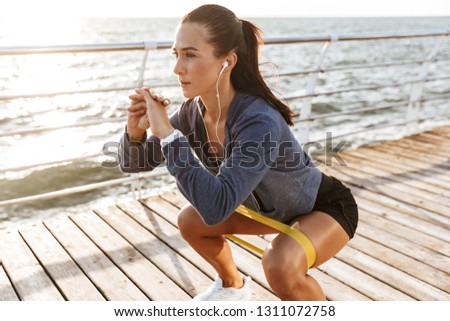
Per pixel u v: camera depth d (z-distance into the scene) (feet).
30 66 99.40
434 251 9.75
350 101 57.57
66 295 8.14
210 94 5.57
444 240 10.23
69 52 9.87
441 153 16.12
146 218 11.31
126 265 9.19
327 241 5.78
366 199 12.39
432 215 11.44
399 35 15.19
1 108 49.73
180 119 6.45
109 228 10.77
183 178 5.02
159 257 9.52
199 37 5.07
